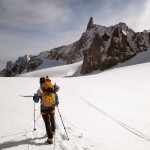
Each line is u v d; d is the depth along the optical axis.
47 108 7.25
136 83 33.91
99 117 11.65
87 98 19.30
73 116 11.25
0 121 9.39
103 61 171.88
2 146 6.52
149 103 17.61
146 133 9.23
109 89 27.03
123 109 14.85
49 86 7.37
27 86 26.84
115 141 7.61
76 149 6.28
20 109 12.27
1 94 18.67
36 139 7.18
